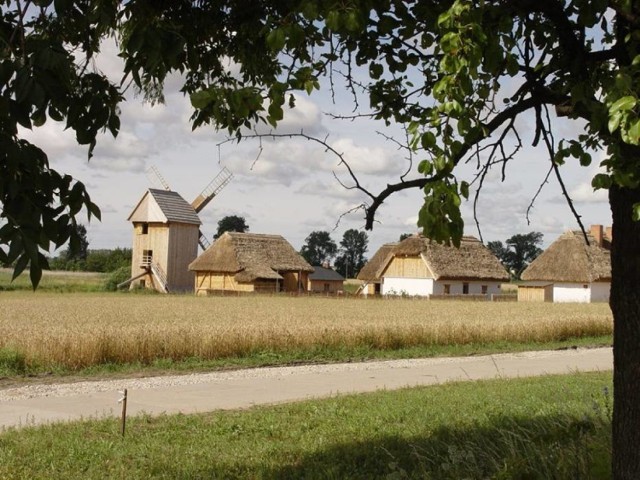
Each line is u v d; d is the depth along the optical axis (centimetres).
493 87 429
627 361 459
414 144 351
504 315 3394
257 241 7462
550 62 457
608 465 591
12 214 290
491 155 460
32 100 286
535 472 593
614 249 465
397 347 2523
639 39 395
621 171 389
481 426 924
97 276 9769
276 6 479
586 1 413
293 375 1806
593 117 396
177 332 2095
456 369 1958
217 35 520
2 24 328
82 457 828
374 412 1117
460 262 7194
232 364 2031
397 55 490
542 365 2072
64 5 322
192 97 355
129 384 1603
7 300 4528
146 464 802
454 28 335
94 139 336
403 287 7206
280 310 3603
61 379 1688
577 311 3906
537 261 7412
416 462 777
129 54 343
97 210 325
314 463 795
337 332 2392
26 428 997
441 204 342
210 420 1080
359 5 341
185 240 7325
